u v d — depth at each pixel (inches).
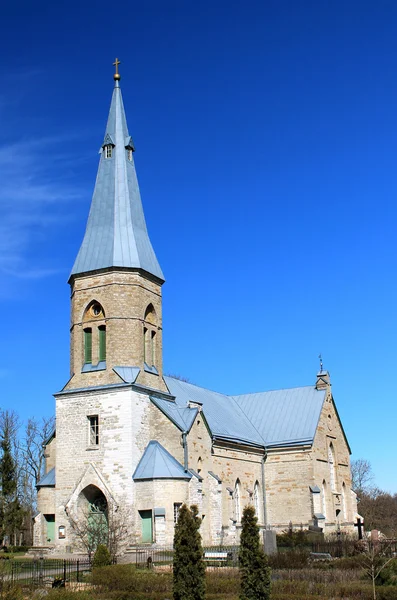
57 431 2591.0
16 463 3880.4
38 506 2635.3
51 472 2674.7
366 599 1483.8
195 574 1341.0
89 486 2485.2
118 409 2502.5
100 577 1679.4
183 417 2620.6
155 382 2672.2
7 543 3831.2
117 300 2620.6
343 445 3634.4
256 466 3196.4
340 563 1941.4
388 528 4958.2
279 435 3326.8
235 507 2938.0
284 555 2026.3
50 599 1409.9
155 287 2770.7
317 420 3346.5
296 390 3587.6
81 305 2674.7
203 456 2650.1
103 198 2792.8
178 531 1375.5
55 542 2495.1
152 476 2386.8
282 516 3171.8
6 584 1379.2
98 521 2409.0
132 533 2363.4
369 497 6333.7
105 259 2659.9
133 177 2859.3
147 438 2549.2
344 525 3380.9
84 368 2625.5
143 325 2662.4
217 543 2588.6
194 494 2461.9
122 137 2866.6
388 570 1700.3
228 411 3368.6
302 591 1565.0
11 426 4205.2
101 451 2492.6
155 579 1656.0
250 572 1316.4
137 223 2783.0
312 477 3166.8
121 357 2576.3
